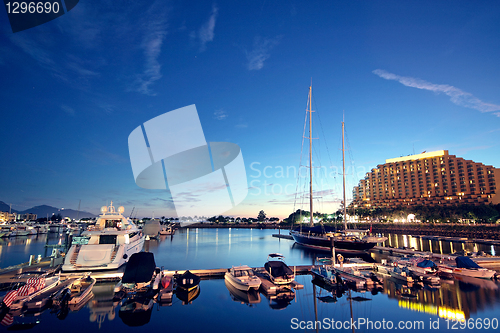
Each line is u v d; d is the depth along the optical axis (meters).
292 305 20.19
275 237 97.06
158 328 16.17
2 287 21.08
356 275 25.73
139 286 21.09
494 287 24.09
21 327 15.83
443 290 23.41
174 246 62.66
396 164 169.00
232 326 16.59
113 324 16.52
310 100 63.78
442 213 122.44
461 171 143.75
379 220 148.25
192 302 20.62
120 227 31.97
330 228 50.56
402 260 31.72
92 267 25.42
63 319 17.06
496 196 131.75
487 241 66.00
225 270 27.70
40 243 65.62
